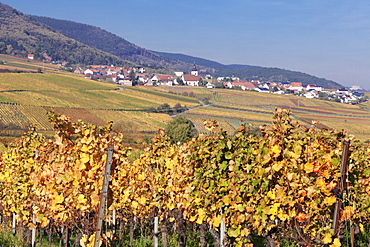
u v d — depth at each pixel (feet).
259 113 373.20
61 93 360.89
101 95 387.55
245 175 27.89
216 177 30.04
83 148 28.84
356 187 30.09
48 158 32.68
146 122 283.79
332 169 25.94
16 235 43.73
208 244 41.37
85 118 271.69
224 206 30.71
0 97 282.97
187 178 35.06
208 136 31.22
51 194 31.19
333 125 327.88
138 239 46.14
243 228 29.58
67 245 31.81
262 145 26.96
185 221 40.06
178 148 39.83
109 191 30.42
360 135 300.61
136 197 40.68
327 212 27.20
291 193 26.21
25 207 39.22
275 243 29.07
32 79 411.95
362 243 40.50
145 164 40.98
